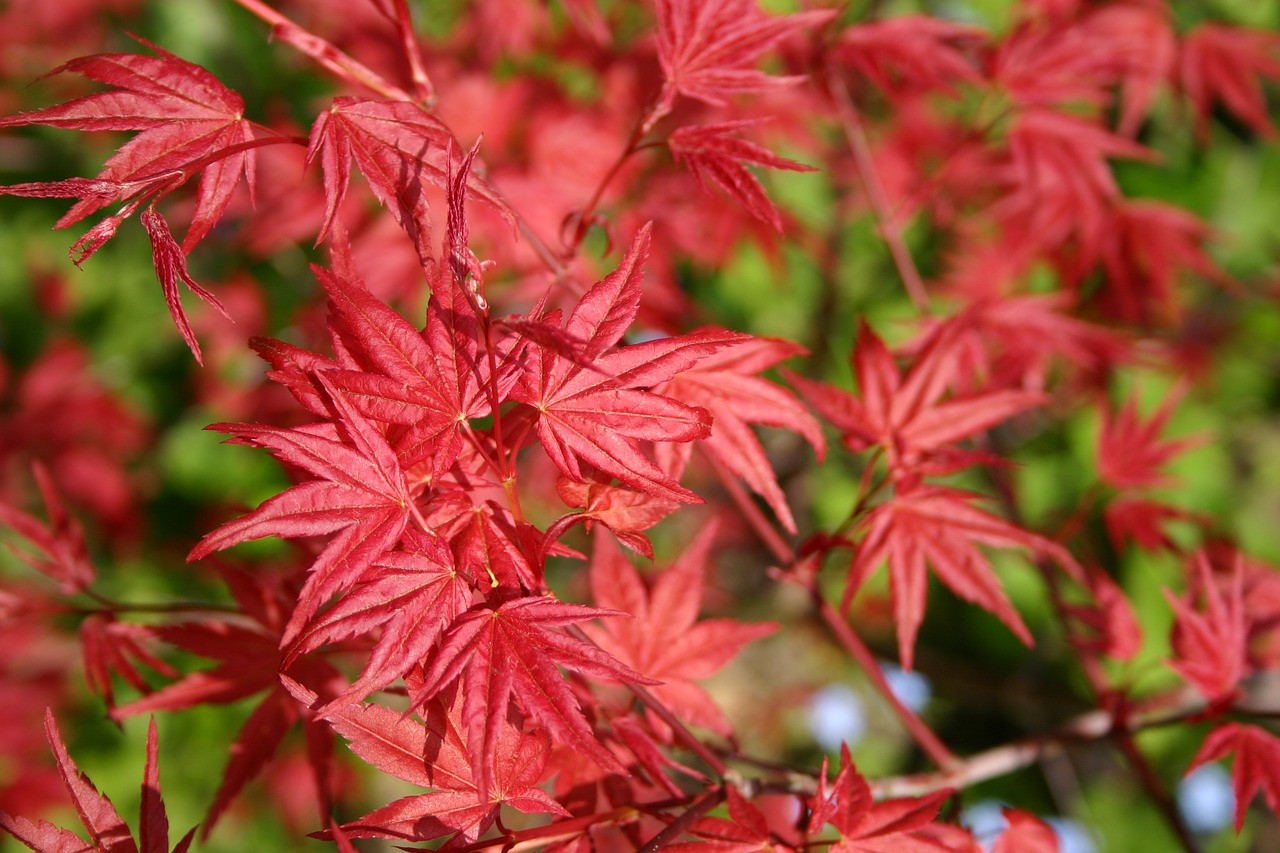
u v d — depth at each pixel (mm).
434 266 360
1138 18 603
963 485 831
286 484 837
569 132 528
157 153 362
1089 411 894
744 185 389
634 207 537
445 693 359
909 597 416
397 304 516
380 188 365
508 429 366
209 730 778
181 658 719
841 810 370
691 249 555
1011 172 611
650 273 523
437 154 369
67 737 702
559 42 583
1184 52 617
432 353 356
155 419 875
